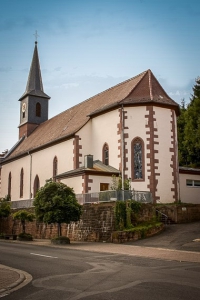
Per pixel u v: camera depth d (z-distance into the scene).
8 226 37.12
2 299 7.98
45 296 8.18
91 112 36.22
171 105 31.97
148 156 30.48
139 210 25.14
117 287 8.96
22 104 55.28
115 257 15.43
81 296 8.06
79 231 26.09
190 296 7.91
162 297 7.84
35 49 56.69
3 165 52.53
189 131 47.28
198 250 17.25
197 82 50.44
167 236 22.17
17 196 46.72
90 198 27.53
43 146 40.94
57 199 23.80
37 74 55.28
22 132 54.56
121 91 35.53
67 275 10.81
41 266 12.70
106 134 33.38
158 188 30.11
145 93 32.53
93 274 10.93
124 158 30.97
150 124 30.95
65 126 40.69
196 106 47.16
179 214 27.06
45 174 40.31
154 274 10.81
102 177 30.38
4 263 13.62
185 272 11.16
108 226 23.97
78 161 34.44
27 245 22.55
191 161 49.59
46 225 30.00
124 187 28.20
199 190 33.78
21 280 10.02
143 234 22.67
